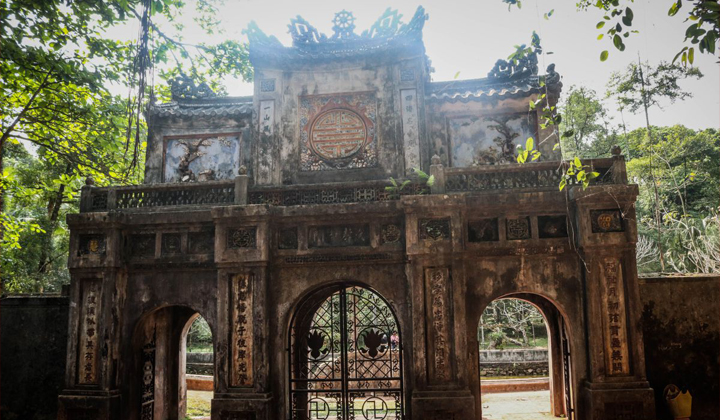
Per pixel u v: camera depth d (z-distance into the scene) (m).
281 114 11.82
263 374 9.72
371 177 11.28
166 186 10.95
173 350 12.22
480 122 11.85
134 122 15.18
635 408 8.91
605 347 9.14
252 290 9.99
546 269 9.69
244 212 9.98
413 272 9.62
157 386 11.60
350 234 10.24
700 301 9.93
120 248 10.62
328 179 11.43
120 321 10.52
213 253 10.48
